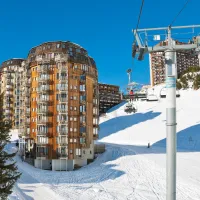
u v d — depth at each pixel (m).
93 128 76.75
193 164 63.78
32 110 73.88
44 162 68.31
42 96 70.44
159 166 62.84
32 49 77.44
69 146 68.31
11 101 116.62
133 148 88.81
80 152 69.38
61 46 72.06
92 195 43.94
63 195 42.41
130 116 139.88
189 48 11.14
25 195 40.19
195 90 160.75
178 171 57.47
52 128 69.38
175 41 11.23
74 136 69.31
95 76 79.19
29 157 71.88
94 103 78.06
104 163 69.69
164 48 11.30
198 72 181.50
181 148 91.94
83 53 75.25
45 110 69.75
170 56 11.28
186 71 190.62
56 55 71.25
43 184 47.59
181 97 156.12
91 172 61.72
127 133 117.75
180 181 50.59
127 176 57.09
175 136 10.95
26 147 74.31
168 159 10.90
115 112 151.00
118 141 111.00
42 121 69.31
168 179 10.84
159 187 49.84
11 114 115.88
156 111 139.50
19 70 117.44
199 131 104.69
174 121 10.96
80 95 71.88
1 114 28.91
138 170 61.56
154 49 11.34
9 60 121.62
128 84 62.12
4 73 119.19
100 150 79.81
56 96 70.38
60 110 69.38
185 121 119.25
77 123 70.25
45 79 70.88
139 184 51.59
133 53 12.36
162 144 99.62
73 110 70.31
